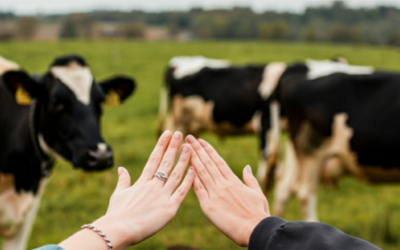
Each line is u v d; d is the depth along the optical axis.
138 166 7.26
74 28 95.19
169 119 8.13
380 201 6.09
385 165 4.31
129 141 9.05
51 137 3.47
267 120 6.55
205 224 5.16
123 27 97.88
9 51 29.73
